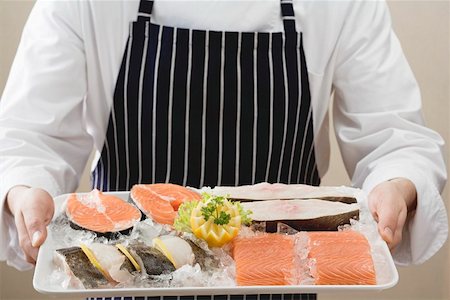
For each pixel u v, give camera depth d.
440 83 2.60
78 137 1.75
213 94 1.71
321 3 1.73
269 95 1.72
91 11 1.69
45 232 1.26
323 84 1.77
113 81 1.72
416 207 1.48
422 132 1.69
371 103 1.73
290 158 1.76
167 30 1.70
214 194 1.45
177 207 1.41
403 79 1.74
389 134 1.69
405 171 1.51
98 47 1.69
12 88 1.69
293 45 1.72
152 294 1.12
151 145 1.72
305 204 1.39
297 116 1.74
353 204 1.40
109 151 1.76
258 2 1.72
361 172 1.71
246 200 1.44
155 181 1.74
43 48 1.68
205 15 1.72
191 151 1.73
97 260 1.17
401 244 1.53
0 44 2.62
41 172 1.51
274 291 1.13
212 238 1.25
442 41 2.59
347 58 1.77
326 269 1.20
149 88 1.70
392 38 1.78
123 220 1.32
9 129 1.61
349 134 1.77
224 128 1.72
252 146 1.73
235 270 1.22
